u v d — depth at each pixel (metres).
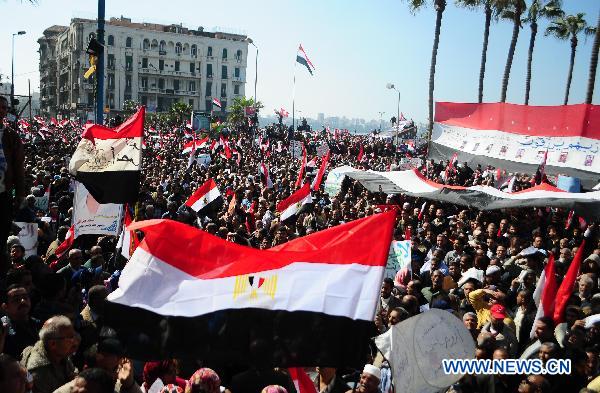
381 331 7.09
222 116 110.56
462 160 23.06
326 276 4.25
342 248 4.30
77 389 3.82
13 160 4.88
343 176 20.97
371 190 18.31
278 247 4.38
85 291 7.59
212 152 33.19
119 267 8.72
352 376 5.72
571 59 52.88
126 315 4.14
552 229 13.23
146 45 104.44
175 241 4.29
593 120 18.12
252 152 38.84
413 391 4.35
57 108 114.38
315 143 46.81
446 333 4.43
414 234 12.90
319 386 5.52
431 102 41.59
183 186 19.36
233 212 14.46
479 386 5.57
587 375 5.96
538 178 18.73
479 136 21.83
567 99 53.25
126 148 8.05
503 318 6.82
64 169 18.17
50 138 42.62
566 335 6.62
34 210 12.09
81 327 5.95
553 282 6.98
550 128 19.28
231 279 4.26
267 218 14.34
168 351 4.12
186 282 4.24
